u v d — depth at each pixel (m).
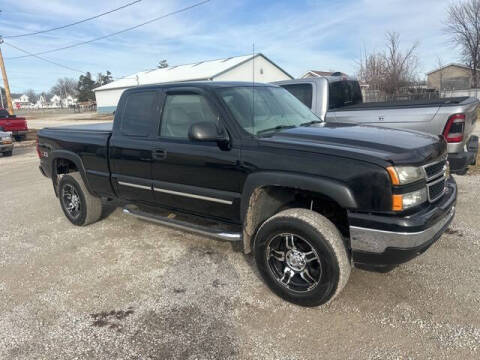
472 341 2.59
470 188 6.07
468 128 5.02
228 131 3.37
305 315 2.99
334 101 6.47
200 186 3.59
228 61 43.12
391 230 2.62
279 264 3.21
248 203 3.22
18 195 7.43
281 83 6.76
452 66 47.62
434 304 3.03
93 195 5.06
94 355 2.66
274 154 3.05
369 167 2.66
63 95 125.12
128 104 4.33
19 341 2.85
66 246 4.61
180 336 2.82
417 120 5.01
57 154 5.18
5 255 4.44
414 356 2.49
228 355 2.59
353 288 3.32
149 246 4.48
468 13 35.84
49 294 3.50
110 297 3.39
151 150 3.93
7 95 26.39
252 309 3.11
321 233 2.82
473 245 4.02
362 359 2.50
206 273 3.74
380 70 28.92
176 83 3.95
